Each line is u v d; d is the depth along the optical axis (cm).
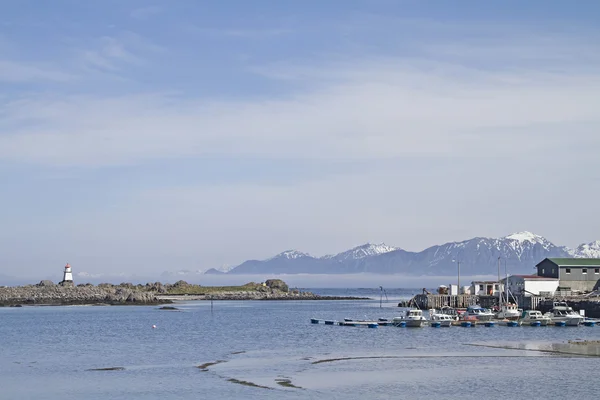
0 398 7050
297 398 6869
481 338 12012
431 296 19612
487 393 7056
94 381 7875
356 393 7081
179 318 19100
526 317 14500
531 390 7175
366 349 10581
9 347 11444
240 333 13838
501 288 17400
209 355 10038
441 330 13788
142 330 14862
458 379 7781
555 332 13088
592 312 15650
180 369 8644
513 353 9769
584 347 10344
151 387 7469
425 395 6988
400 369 8494
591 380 7669
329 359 9412
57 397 7062
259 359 9512
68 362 9431
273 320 18088
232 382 7688
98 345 11669
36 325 16575
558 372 8156
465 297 19325
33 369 8806
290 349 10756
